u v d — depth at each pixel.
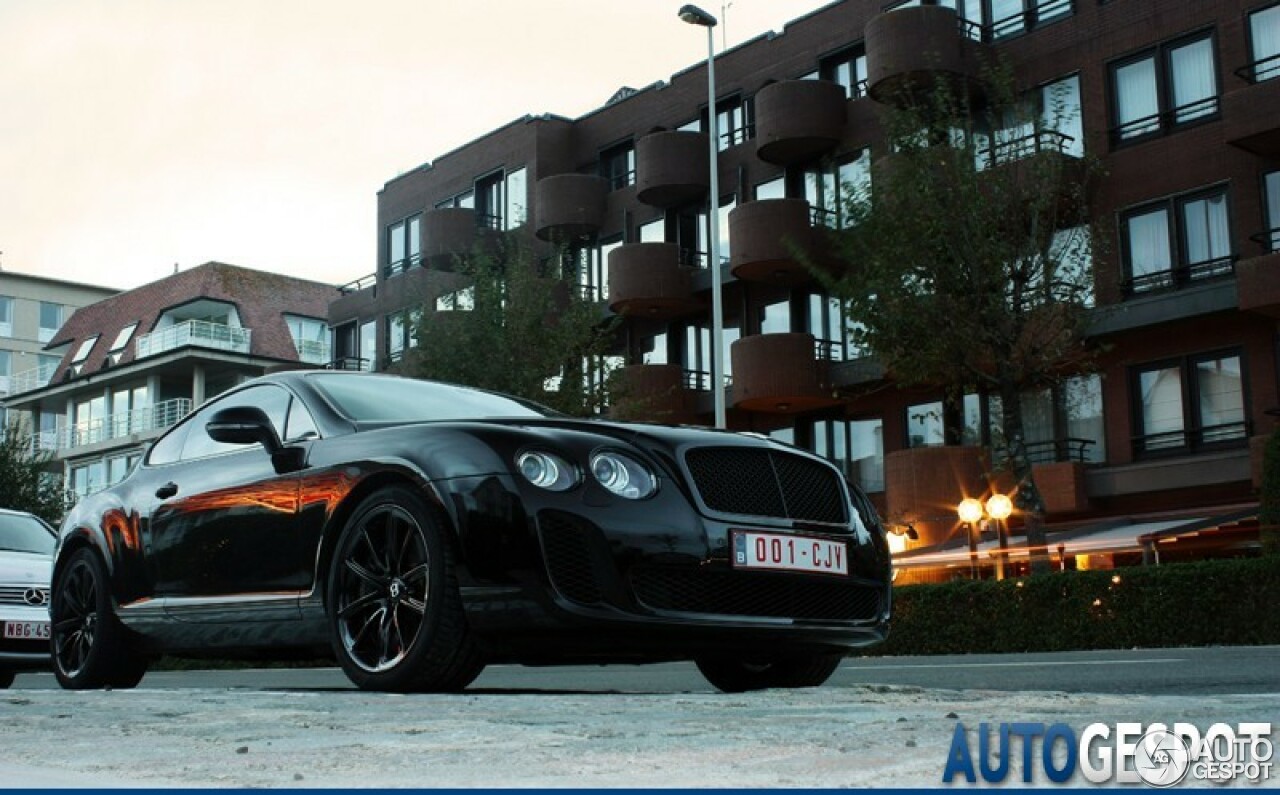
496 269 26.05
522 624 3.90
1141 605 12.34
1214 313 20.20
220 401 5.59
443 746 2.02
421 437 4.33
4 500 34.88
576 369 24.72
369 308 36.25
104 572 5.71
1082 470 21.33
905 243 17.80
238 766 1.84
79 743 2.28
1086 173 20.14
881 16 23.25
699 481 4.19
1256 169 20.28
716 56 28.45
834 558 4.44
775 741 2.00
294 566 4.64
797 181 26.50
